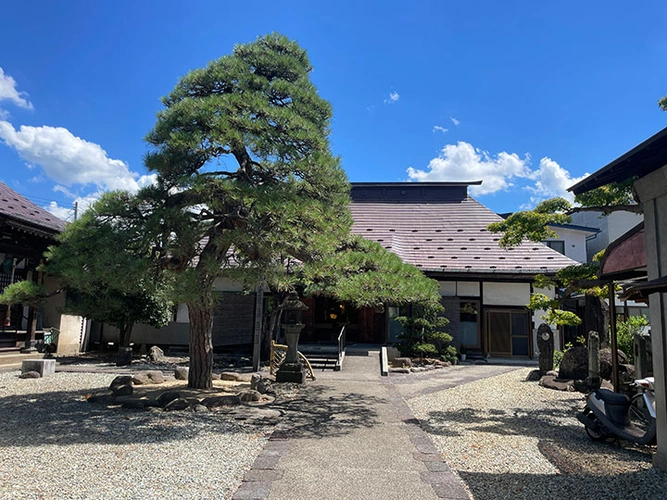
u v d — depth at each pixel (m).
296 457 5.38
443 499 4.18
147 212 7.93
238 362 15.34
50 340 15.95
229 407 8.18
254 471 4.85
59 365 13.96
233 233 7.39
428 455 5.52
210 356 9.58
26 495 4.01
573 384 10.67
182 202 7.93
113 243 7.23
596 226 23.97
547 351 12.47
